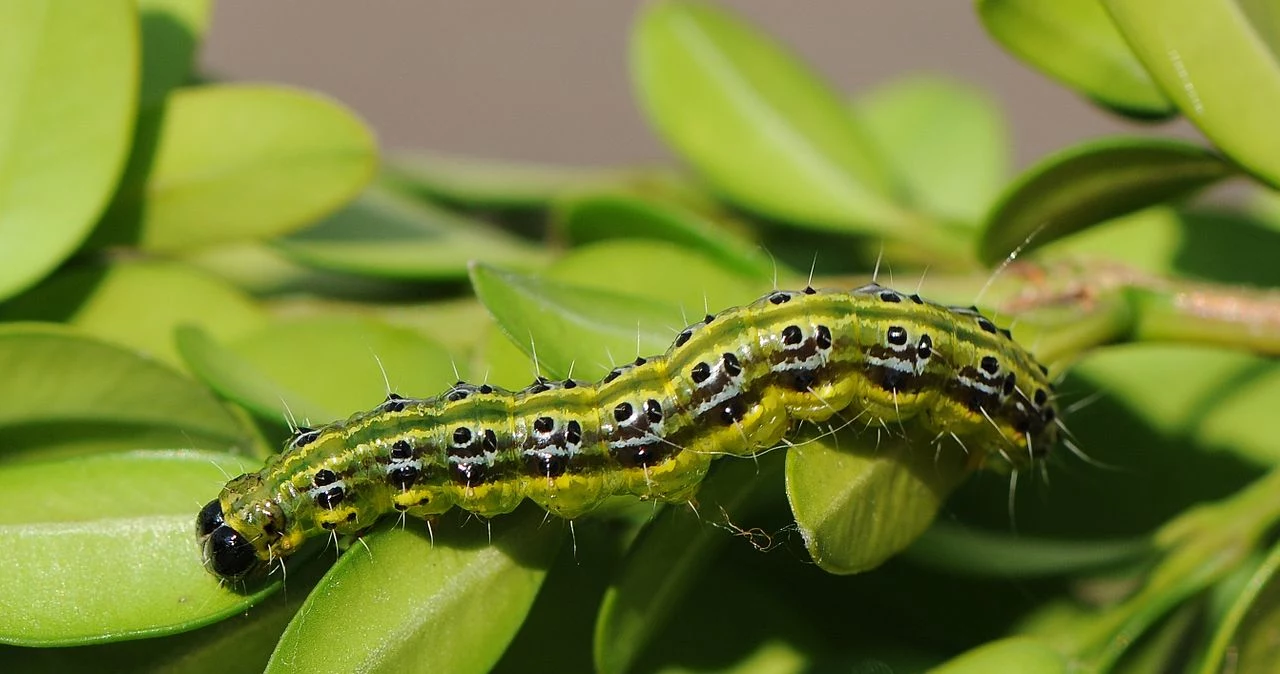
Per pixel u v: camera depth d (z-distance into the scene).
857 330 0.17
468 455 0.17
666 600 0.17
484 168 0.21
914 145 0.21
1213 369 0.19
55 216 0.18
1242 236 0.20
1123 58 0.18
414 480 0.17
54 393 0.18
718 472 0.17
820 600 0.18
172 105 0.19
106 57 0.18
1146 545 0.18
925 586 0.18
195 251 0.19
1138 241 0.20
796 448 0.17
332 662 0.17
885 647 0.18
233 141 0.19
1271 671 0.18
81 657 0.17
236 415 0.18
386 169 0.21
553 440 0.17
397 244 0.20
